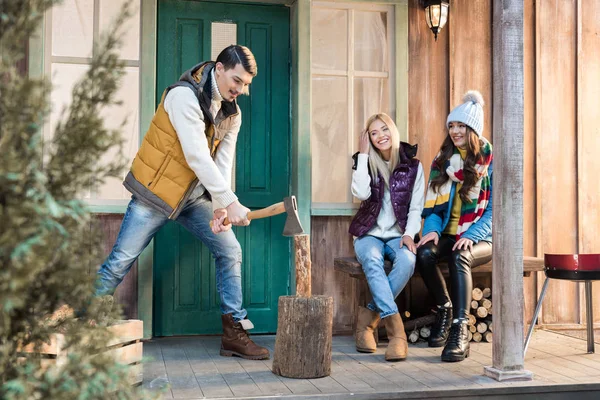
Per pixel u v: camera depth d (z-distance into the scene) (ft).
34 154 5.10
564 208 15.10
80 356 5.20
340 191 14.26
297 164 13.82
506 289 10.14
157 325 13.55
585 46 15.26
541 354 12.23
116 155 5.82
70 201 5.23
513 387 9.66
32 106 5.06
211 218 11.86
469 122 12.44
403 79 14.33
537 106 14.96
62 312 5.75
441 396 9.44
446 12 14.16
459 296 11.98
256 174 14.11
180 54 13.78
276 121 14.23
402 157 13.12
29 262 4.71
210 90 10.89
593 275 11.66
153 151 10.87
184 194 10.94
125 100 13.19
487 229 12.60
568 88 15.16
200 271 13.75
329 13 14.28
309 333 10.19
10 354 5.12
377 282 12.00
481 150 12.57
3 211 4.82
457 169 12.71
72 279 5.24
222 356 11.85
